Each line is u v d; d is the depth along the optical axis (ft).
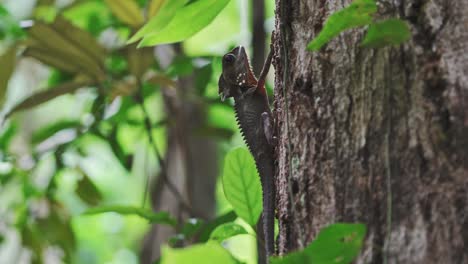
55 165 33.88
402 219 13.12
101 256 71.82
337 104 14.67
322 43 12.93
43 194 34.24
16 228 34.24
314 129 15.06
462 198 12.62
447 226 12.62
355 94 14.38
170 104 35.09
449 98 13.17
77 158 33.86
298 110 15.58
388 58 13.97
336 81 14.78
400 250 12.99
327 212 14.37
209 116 42.93
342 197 14.15
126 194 69.87
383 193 13.51
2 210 36.35
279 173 16.97
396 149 13.48
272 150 21.16
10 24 30.58
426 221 12.84
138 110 41.93
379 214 13.50
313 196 14.78
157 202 38.55
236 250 52.85
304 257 12.03
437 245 12.64
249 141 22.89
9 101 55.21
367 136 13.99
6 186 35.06
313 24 15.78
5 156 33.63
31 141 33.99
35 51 29.17
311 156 15.02
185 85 37.01
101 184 69.67
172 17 16.92
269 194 20.01
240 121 24.12
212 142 42.86
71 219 34.50
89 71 29.32
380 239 13.37
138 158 47.55
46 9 36.63
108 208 23.04
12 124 35.29
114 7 28.66
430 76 13.42
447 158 12.92
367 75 14.25
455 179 12.76
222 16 53.31
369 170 13.83
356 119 14.28
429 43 13.62
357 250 12.17
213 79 36.63
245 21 42.60
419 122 13.34
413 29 13.79
